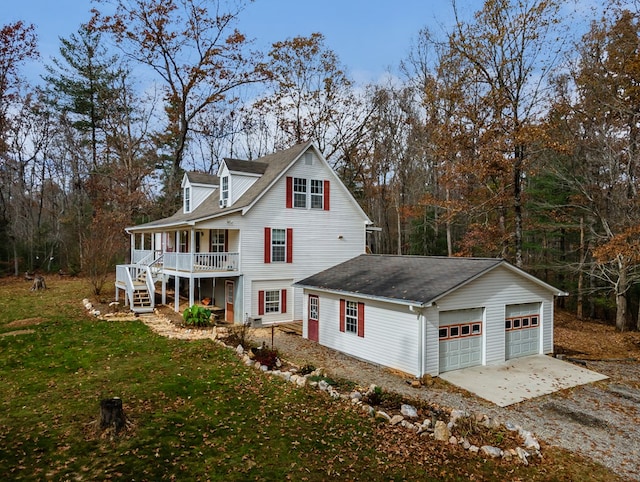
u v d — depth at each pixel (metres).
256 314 19.73
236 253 19.34
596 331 21.23
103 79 34.84
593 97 18.53
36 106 35.34
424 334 12.08
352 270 17.56
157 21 26.25
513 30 19.22
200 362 11.64
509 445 8.05
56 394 9.05
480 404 10.41
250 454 6.77
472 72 20.78
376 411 8.97
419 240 33.72
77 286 28.19
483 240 24.06
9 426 7.42
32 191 39.91
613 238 16.59
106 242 24.58
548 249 25.50
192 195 25.00
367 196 37.19
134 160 33.94
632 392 11.65
